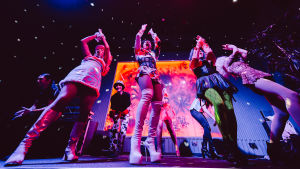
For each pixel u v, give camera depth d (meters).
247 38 4.67
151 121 1.47
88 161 1.44
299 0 2.71
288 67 2.15
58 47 5.09
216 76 1.57
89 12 4.76
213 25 5.27
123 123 2.83
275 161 1.32
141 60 1.62
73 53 5.41
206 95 1.48
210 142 2.34
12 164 1.04
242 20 4.92
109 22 5.21
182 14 4.93
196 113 2.83
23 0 3.89
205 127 2.57
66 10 4.55
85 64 1.65
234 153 1.14
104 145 2.91
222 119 1.30
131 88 5.00
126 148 3.72
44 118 1.26
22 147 1.15
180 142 3.74
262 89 1.48
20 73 3.82
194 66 1.71
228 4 4.54
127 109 2.97
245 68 1.71
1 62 3.68
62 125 2.20
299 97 1.23
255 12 4.55
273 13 3.61
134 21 5.20
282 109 1.48
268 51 2.36
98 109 4.40
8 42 3.93
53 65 4.77
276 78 2.23
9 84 3.40
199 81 1.60
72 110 2.67
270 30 2.39
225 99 1.42
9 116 2.36
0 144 1.74
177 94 4.76
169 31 5.58
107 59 1.97
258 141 3.48
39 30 4.55
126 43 6.07
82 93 1.56
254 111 4.10
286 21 2.48
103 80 5.14
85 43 1.81
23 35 4.23
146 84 1.40
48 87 2.15
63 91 1.38
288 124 2.38
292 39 2.23
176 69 5.40
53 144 2.04
